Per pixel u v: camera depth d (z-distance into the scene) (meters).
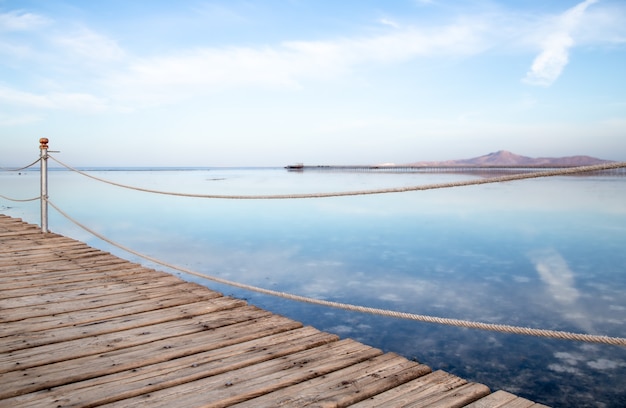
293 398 2.03
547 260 8.42
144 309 3.37
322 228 13.11
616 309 5.50
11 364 2.36
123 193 30.97
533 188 33.25
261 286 6.67
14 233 6.97
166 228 13.38
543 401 3.32
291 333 2.90
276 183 40.41
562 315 5.30
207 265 8.12
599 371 3.83
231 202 23.80
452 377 2.25
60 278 4.35
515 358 4.11
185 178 57.34
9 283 4.14
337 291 6.37
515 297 6.04
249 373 2.29
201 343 2.70
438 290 6.40
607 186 35.59
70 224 14.44
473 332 4.78
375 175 68.12
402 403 1.98
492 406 1.95
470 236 11.31
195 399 2.01
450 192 29.78
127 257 8.98
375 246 10.02
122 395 2.04
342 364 2.40
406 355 4.19
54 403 1.96
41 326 2.99
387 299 5.98
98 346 2.64
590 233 11.62
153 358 2.46
